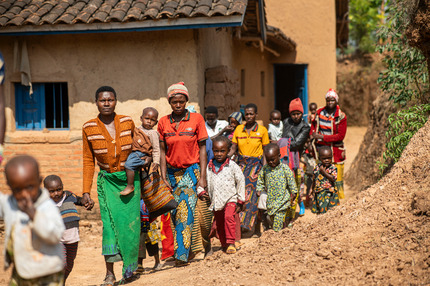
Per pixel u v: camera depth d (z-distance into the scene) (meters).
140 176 6.81
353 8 28.80
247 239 9.01
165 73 10.66
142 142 6.52
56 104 11.35
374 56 27.83
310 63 20.66
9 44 10.98
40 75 10.98
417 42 7.77
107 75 10.84
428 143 6.43
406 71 9.80
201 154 7.10
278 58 20.78
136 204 6.59
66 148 10.95
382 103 13.20
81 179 10.96
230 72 12.48
